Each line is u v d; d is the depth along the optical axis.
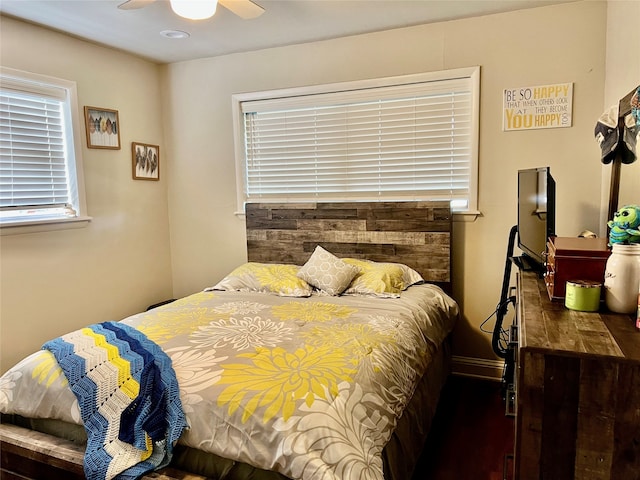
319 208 3.53
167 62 3.91
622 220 1.43
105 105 3.46
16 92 2.86
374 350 1.93
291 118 3.63
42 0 2.54
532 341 1.19
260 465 1.42
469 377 3.27
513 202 3.04
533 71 2.88
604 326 1.30
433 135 3.23
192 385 1.64
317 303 2.72
